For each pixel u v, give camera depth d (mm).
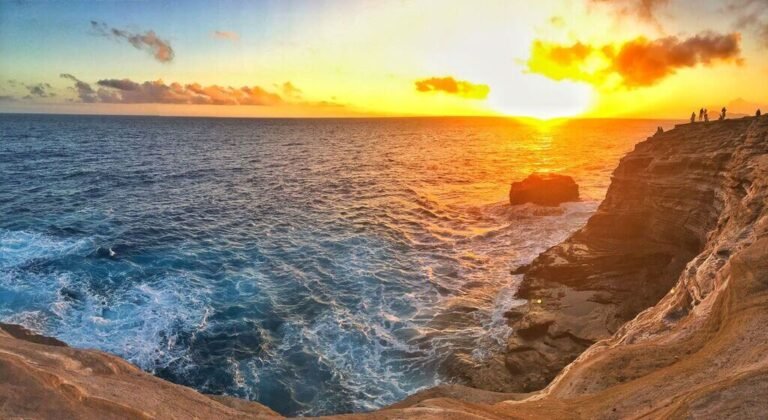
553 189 39344
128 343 16656
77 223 31109
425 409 8578
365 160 77875
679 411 6484
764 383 6516
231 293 21156
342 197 44031
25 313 18172
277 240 29453
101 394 7262
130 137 117812
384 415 8375
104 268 23344
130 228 30500
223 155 79562
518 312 19391
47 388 6820
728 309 9688
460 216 37125
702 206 20719
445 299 21156
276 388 14859
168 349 16516
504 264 25766
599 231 25141
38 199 37688
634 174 25500
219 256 26047
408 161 77438
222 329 18000
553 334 16688
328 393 14656
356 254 27094
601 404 8398
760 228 12414
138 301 19844
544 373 14961
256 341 17312
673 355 9883
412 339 17688
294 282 22594
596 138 159125
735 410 6215
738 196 17359
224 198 41781
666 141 25453
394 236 31000
